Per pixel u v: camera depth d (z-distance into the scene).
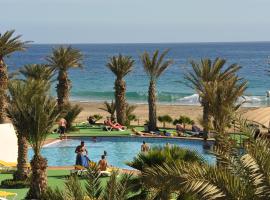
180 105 74.44
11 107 22.83
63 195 13.07
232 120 9.88
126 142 43.19
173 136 43.53
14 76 48.94
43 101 22.55
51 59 48.94
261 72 147.25
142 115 62.03
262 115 31.80
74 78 130.62
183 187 8.93
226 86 27.31
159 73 46.78
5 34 38.94
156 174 9.34
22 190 24.48
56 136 43.72
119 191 12.44
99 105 73.88
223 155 9.66
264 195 8.83
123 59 48.75
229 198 8.73
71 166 30.86
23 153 25.66
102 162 26.91
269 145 9.45
